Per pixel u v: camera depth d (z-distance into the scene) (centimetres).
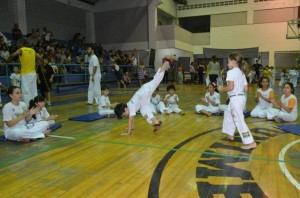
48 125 412
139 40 1681
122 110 411
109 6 1722
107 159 306
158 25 1736
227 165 283
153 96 616
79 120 517
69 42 1516
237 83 340
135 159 305
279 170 268
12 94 372
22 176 259
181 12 2012
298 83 1730
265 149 334
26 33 1303
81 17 1728
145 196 218
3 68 913
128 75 1432
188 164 288
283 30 1791
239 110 339
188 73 1734
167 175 259
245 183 239
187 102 783
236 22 1897
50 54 1084
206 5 1945
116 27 1723
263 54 1862
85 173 266
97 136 405
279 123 477
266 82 519
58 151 335
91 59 723
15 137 370
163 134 415
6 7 1284
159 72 418
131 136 405
